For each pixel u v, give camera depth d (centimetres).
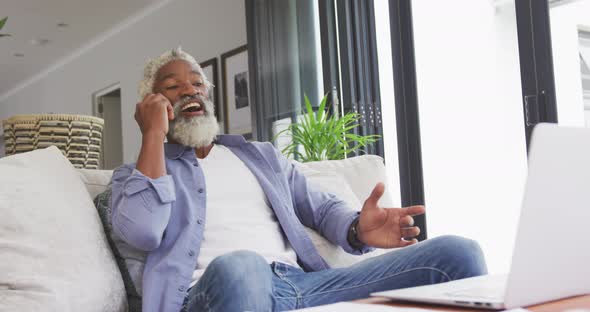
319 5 422
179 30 609
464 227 444
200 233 153
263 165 179
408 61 412
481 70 445
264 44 462
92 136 214
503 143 435
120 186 155
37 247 127
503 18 434
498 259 434
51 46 774
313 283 143
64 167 154
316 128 345
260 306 116
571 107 337
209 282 118
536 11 330
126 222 145
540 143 70
